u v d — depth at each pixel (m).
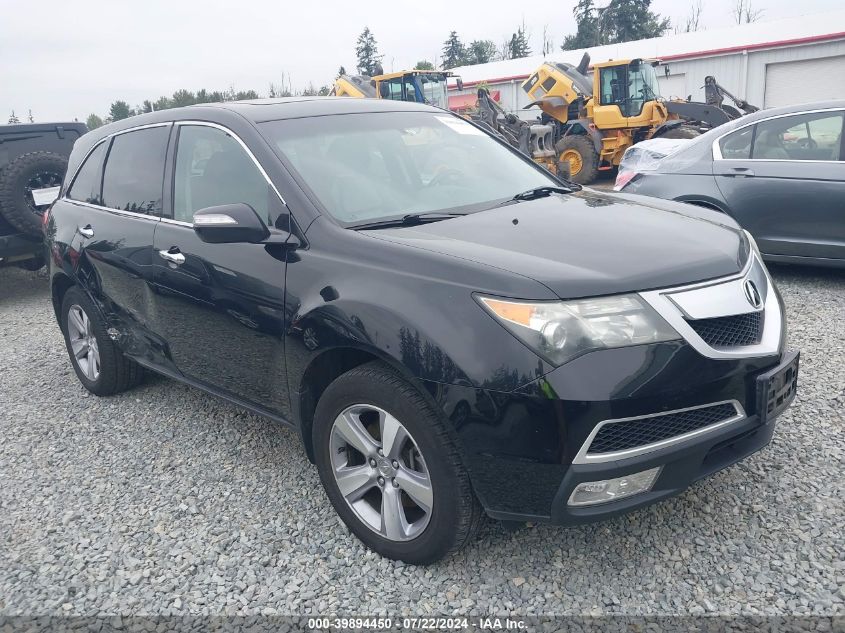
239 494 3.54
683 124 15.42
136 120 4.48
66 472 3.92
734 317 2.66
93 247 4.44
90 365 4.96
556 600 2.65
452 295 2.56
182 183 3.86
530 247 2.77
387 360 2.67
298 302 3.02
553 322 2.40
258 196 3.36
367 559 2.96
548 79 18.31
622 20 59.72
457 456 2.60
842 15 24.83
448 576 2.81
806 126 6.39
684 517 3.07
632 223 3.10
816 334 5.16
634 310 2.46
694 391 2.47
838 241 6.21
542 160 17.34
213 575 2.93
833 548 2.81
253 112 3.69
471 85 30.50
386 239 2.90
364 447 2.89
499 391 2.43
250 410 3.56
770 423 2.88
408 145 3.83
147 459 3.99
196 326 3.67
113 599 2.83
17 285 9.62
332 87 19.73
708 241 2.90
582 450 2.39
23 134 8.49
